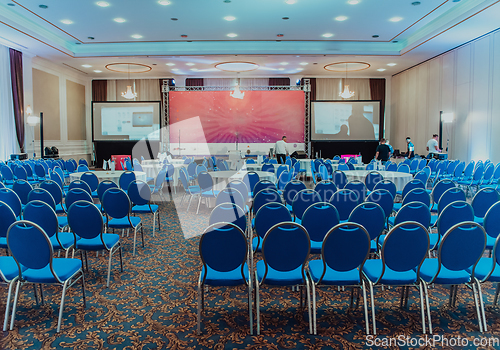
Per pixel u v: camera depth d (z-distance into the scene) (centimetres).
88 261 421
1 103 1070
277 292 340
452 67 1150
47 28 986
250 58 1226
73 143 1512
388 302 316
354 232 249
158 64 1325
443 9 860
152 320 286
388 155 1109
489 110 993
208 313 299
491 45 976
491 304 310
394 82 1577
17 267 283
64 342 254
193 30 1004
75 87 1525
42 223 327
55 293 334
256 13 874
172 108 1598
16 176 784
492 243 336
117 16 888
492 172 765
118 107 1532
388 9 854
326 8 845
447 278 261
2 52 1066
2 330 269
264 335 264
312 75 1579
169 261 425
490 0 760
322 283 266
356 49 1170
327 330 270
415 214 346
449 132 1180
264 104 1595
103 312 299
